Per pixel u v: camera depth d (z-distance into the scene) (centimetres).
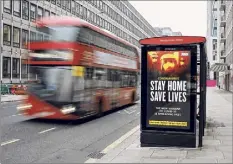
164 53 840
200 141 850
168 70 839
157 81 848
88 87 1459
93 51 1527
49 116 1366
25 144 974
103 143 1009
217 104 2598
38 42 1395
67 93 1347
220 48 7931
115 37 1895
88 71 1461
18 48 4316
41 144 980
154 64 846
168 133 847
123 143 969
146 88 856
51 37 1375
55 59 1364
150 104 856
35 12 4622
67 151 889
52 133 1188
